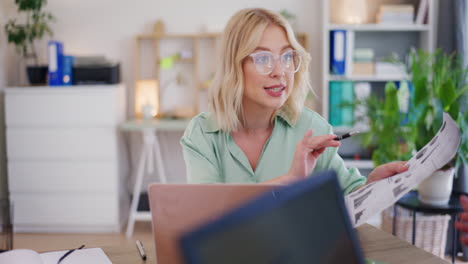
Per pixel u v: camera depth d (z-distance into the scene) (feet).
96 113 12.75
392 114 9.75
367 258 4.36
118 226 13.10
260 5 13.84
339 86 12.66
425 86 9.06
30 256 3.83
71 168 12.94
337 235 2.44
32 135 12.91
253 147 5.33
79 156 12.89
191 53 13.74
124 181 13.98
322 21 13.10
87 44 14.06
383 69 12.73
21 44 12.95
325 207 2.41
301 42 13.70
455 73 9.84
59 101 12.77
